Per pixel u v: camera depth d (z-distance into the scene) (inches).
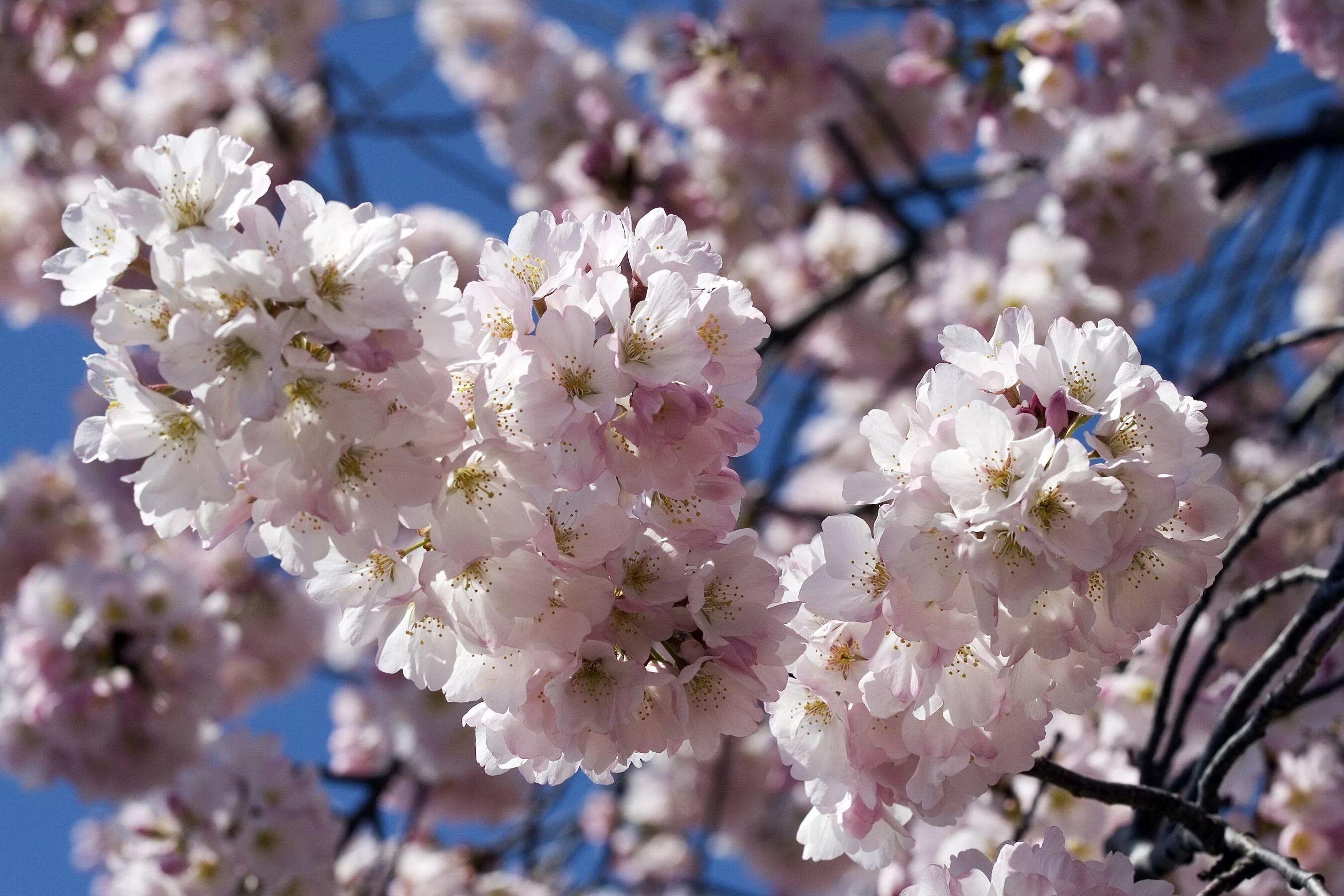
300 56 308.3
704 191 259.9
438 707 251.4
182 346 68.1
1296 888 86.4
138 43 275.6
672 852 288.8
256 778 194.4
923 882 89.8
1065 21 195.9
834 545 79.4
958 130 211.2
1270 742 132.6
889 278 285.0
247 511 76.5
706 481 78.3
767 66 253.1
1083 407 74.8
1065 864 86.8
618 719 75.6
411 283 72.2
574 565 74.5
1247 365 141.7
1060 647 74.0
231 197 74.7
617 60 308.8
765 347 219.9
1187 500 77.9
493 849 228.8
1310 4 183.6
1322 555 142.6
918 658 76.0
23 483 264.4
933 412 77.5
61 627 201.3
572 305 75.3
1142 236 213.6
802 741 87.4
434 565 73.7
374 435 69.6
